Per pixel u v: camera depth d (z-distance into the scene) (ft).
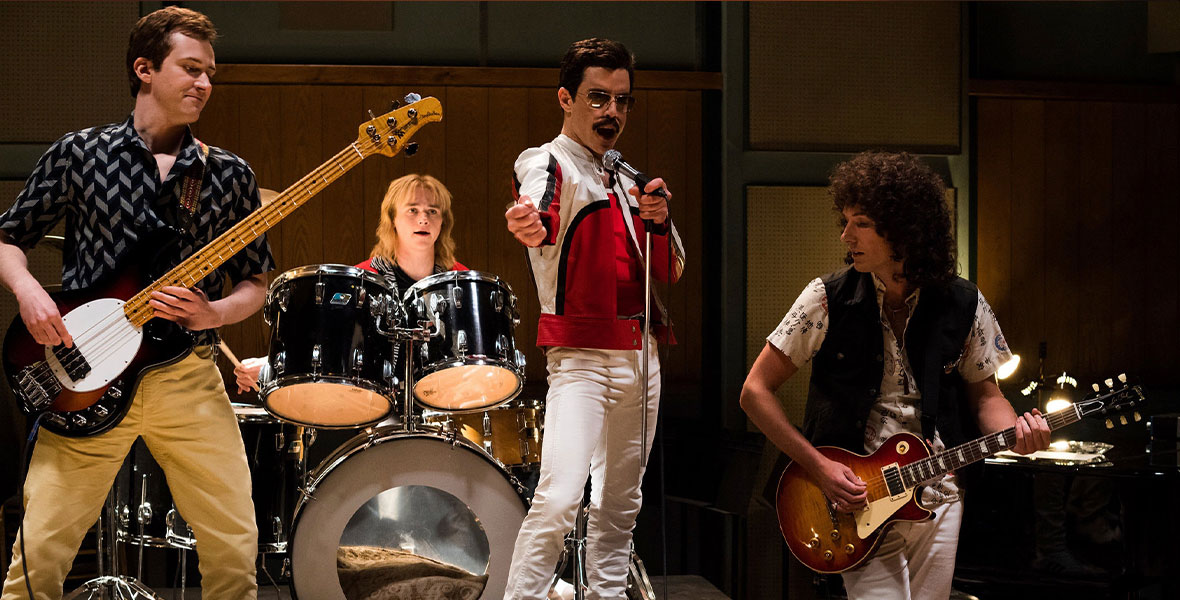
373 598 10.18
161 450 8.23
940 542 7.48
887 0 16.55
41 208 8.04
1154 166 17.81
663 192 7.69
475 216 16.57
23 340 7.88
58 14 14.96
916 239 7.22
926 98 16.69
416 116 8.81
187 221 8.24
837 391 7.65
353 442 10.95
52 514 7.77
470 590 10.36
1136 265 17.75
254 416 11.46
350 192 16.30
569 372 8.29
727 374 16.10
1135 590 10.89
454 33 16.43
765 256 16.22
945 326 7.49
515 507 10.50
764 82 16.26
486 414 11.77
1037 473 11.17
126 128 8.21
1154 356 17.75
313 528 10.08
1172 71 17.89
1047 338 17.49
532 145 16.70
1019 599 12.11
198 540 8.34
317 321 9.42
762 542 13.38
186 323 8.03
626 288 8.42
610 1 16.65
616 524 8.88
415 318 9.92
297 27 16.11
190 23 8.25
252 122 16.05
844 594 11.81
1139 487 10.78
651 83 16.30
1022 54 17.54
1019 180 17.44
